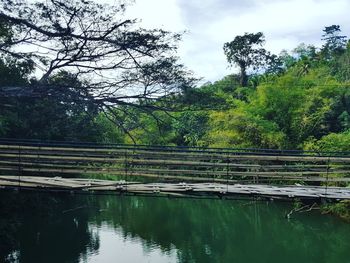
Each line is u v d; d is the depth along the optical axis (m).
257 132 24.45
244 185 11.38
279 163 18.23
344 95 26.41
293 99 25.30
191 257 15.07
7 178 11.09
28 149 11.82
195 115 10.17
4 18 9.05
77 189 10.38
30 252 15.38
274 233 17.77
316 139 23.38
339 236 16.88
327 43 47.22
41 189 10.48
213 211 22.70
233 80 43.97
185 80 9.21
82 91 9.31
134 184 10.74
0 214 14.41
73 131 14.61
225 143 23.83
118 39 8.98
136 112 9.78
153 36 8.97
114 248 16.12
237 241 16.92
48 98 9.79
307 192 10.48
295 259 14.62
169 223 20.25
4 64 12.30
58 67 9.53
